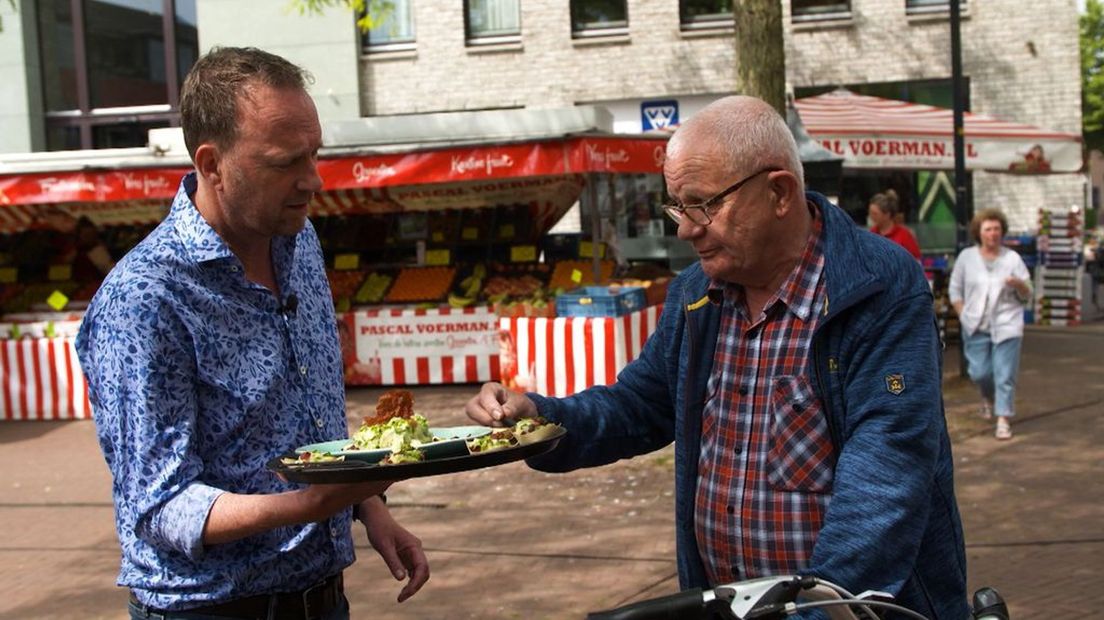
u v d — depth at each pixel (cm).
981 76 1689
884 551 213
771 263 239
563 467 271
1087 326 1600
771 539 239
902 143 1226
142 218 1300
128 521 220
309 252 254
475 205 1252
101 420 221
